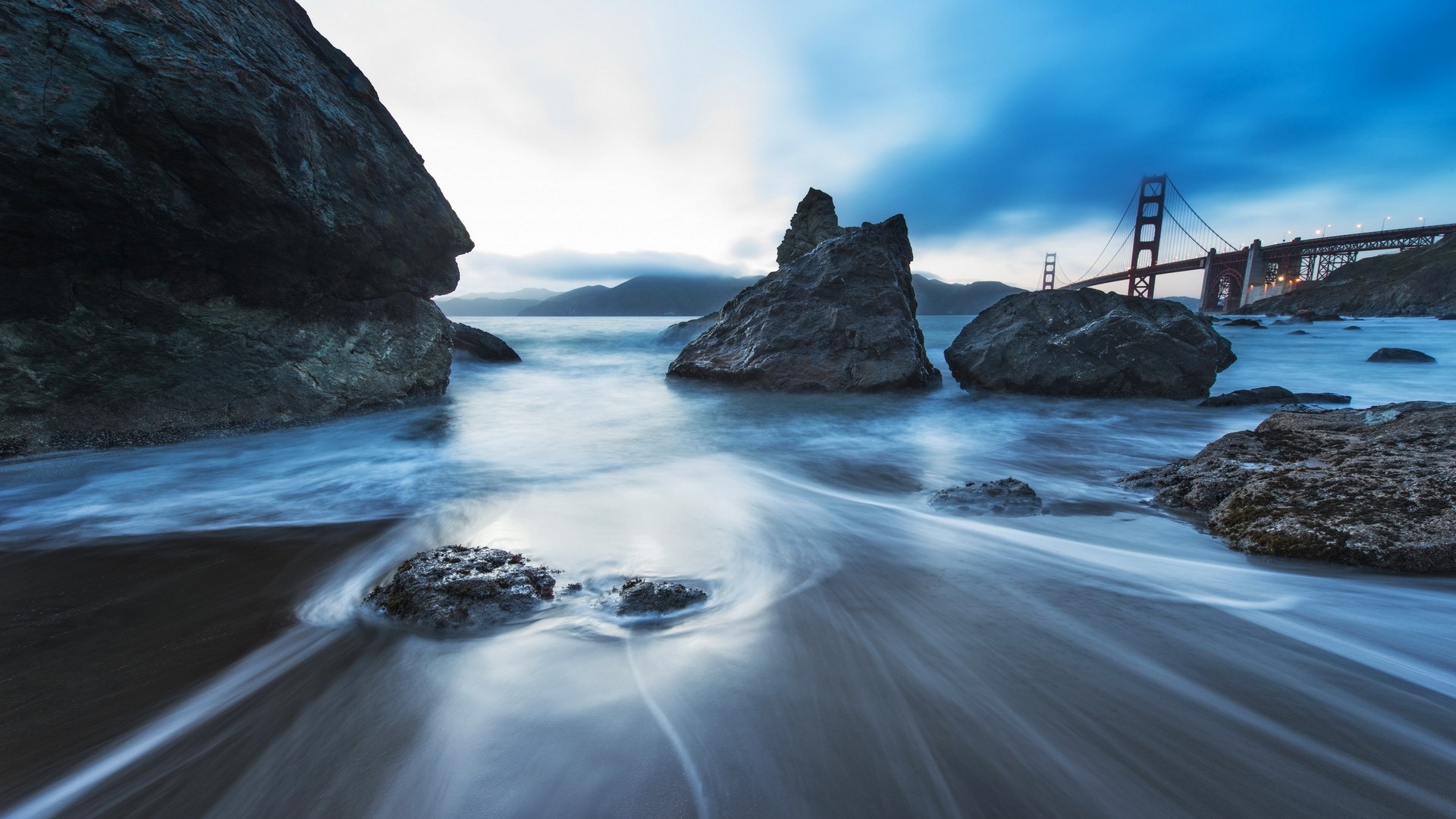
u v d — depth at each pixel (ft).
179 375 20.38
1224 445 17.11
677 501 15.02
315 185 21.07
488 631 8.09
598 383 40.42
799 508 14.47
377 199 24.62
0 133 14.51
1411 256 295.69
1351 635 8.10
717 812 5.16
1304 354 63.57
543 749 5.91
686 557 11.05
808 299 39.68
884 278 39.55
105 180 16.39
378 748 5.96
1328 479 12.15
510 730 6.18
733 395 34.58
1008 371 34.88
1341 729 6.23
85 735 6.11
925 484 17.08
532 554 11.14
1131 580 9.98
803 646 7.80
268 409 22.52
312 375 24.03
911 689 6.87
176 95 16.65
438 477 17.25
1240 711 6.50
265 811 5.27
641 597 8.79
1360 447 14.14
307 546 11.69
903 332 36.99
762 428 25.48
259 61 19.53
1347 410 17.67
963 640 7.97
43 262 17.12
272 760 5.83
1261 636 8.09
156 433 19.83
